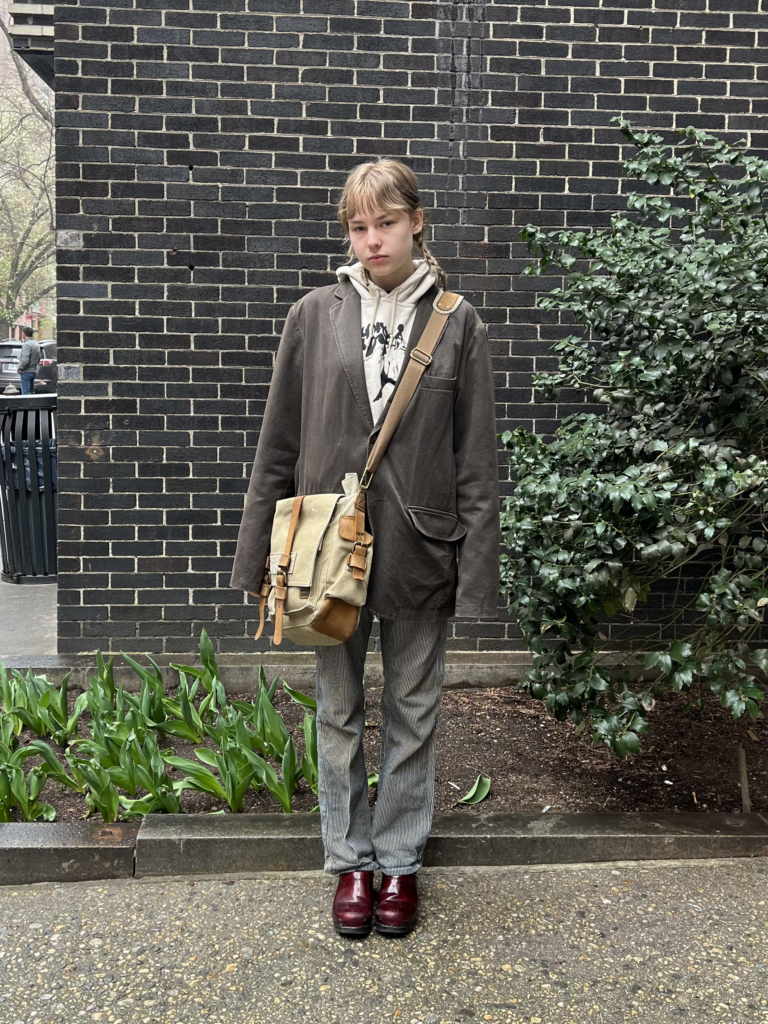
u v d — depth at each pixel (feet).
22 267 132.46
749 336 9.99
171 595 13.88
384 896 7.81
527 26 13.48
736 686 9.44
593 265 12.21
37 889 8.53
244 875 8.77
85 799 10.05
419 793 8.00
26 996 6.97
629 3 13.53
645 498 8.67
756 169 10.18
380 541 7.45
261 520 7.89
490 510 7.70
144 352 13.53
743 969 7.41
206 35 13.19
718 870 8.95
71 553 13.74
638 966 7.43
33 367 43.68
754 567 10.89
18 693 11.73
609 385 11.86
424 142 13.53
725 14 13.64
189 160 13.34
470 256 13.74
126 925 7.90
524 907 8.25
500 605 14.16
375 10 13.30
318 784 8.20
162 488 13.74
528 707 12.96
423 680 7.85
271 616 7.66
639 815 9.54
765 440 11.60
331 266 13.57
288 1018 6.76
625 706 9.47
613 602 10.08
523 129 13.61
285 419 7.93
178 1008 6.86
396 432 7.41
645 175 11.08
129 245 13.39
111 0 13.05
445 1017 6.79
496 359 13.89
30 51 21.43
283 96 13.34
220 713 11.62
